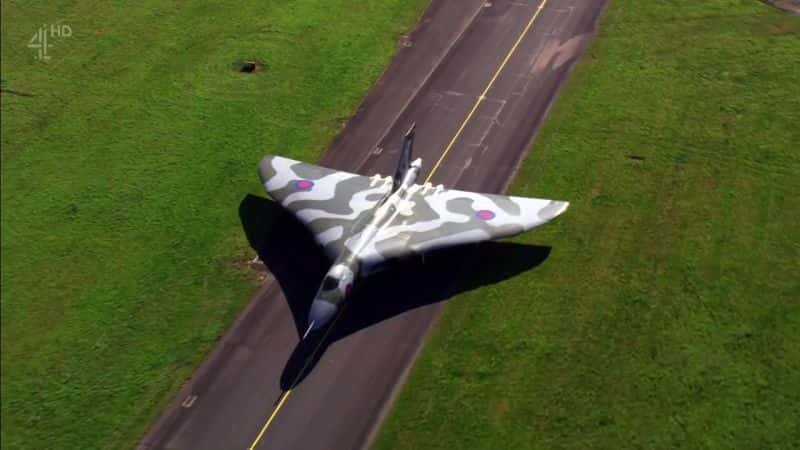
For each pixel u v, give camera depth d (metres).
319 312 119.62
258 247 143.62
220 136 168.75
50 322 130.75
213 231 147.12
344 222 136.00
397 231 133.12
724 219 144.88
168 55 192.88
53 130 171.50
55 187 157.38
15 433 114.56
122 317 131.62
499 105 175.62
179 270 139.75
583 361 121.19
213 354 125.88
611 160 159.12
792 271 134.50
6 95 181.25
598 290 132.38
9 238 146.25
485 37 196.50
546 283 133.88
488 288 133.75
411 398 117.75
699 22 198.38
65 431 114.94
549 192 152.38
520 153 162.38
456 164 160.50
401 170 140.50
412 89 181.00
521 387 117.94
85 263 141.25
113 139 168.75
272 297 134.62
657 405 114.62
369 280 135.38
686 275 134.38
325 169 151.62
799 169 154.88
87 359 125.00
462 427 113.25
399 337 126.81
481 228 135.00
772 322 126.00
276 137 168.38
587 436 111.06
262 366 123.81
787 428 111.06
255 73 186.38
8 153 165.62
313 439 113.69
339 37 197.38
